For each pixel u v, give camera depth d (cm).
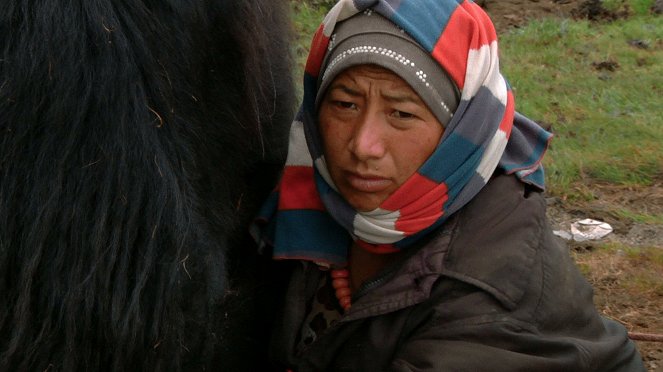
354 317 216
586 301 225
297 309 227
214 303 190
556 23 923
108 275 170
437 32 205
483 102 209
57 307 168
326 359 221
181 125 186
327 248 227
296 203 227
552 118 720
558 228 567
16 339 167
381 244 219
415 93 204
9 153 166
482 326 205
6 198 166
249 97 209
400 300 212
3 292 168
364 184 208
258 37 210
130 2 177
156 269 174
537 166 231
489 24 218
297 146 228
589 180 629
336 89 208
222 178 206
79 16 171
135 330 172
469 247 213
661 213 589
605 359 220
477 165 212
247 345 231
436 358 203
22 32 168
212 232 198
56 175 167
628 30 923
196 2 190
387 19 205
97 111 169
